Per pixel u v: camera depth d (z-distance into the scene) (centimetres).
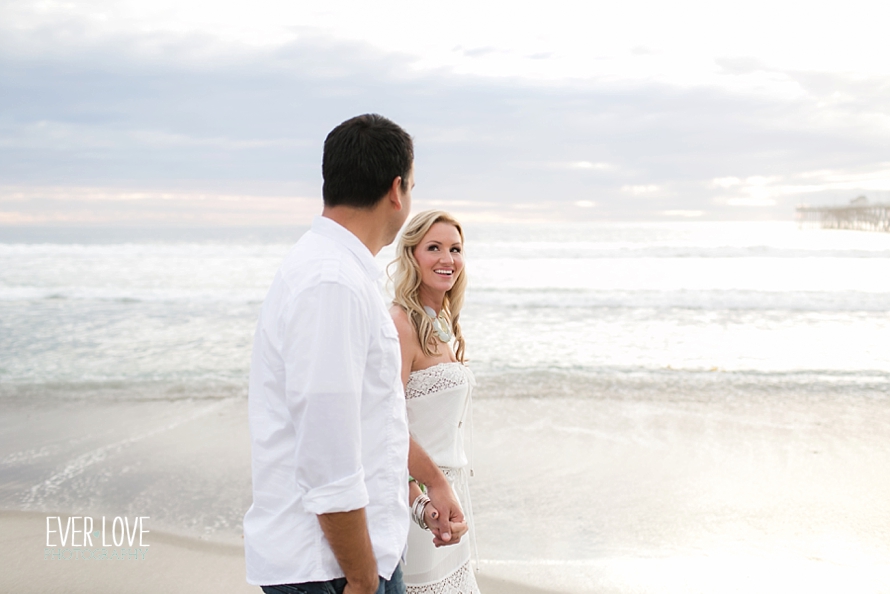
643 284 2206
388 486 160
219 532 429
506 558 395
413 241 243
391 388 161
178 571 370
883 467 548
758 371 918
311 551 154
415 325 240
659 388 825
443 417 241
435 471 217
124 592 346
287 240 5534
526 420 690
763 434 641
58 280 2436
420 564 235
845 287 1989
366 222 166
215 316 1541
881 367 955
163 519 452
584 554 400
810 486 510
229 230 7175
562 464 562
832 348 1117
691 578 368
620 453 589
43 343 1177
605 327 1373
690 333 1288
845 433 642
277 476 157
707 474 538
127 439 633
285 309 150
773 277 2328
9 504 478
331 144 164
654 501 484
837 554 398
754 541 417
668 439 627
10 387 836
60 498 489
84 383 851
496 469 552
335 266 151
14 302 1819
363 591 152
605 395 791
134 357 1047
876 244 3991
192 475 538
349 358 145
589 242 4556
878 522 444
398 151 165
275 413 157
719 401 764
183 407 745
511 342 1194
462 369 247
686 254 3198
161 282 2381
